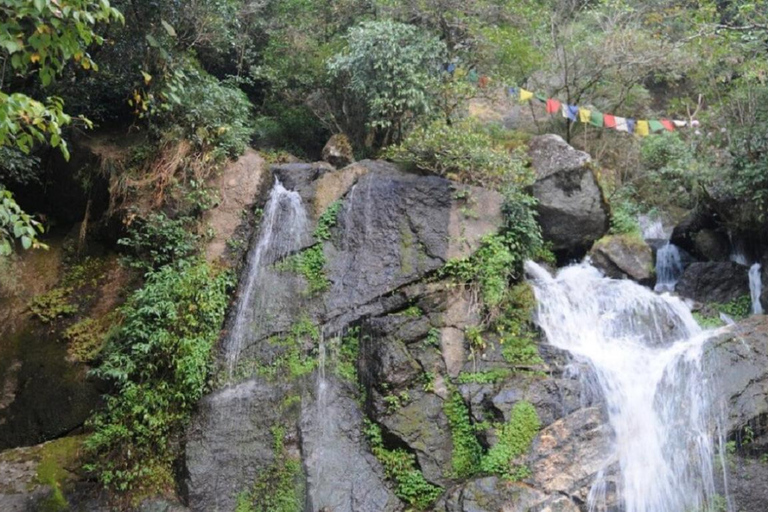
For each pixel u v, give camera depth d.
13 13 6.50
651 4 15.25
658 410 8.53
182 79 11.11
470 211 10.08
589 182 11.47
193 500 8.32
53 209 11.68
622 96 14.41
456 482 8.24
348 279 9.73
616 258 11.53
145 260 10.29
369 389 8.89
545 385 8.44
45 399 9.58
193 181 10.45
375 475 8.44
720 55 12.28
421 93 11.77
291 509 8.32
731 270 11.65
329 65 12.60
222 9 11.93
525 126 14.99
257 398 9.00
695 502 7.99
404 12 13.47
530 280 10.47
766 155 10.90
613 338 9.85
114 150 11.20
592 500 7.70
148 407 8.84
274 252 10.19
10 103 5.45
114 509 8.34
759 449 8.23
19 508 8.14
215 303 9.68
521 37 13.68
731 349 8.86
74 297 10.54
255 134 14.20
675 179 13.60
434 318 9.18
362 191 10.38
